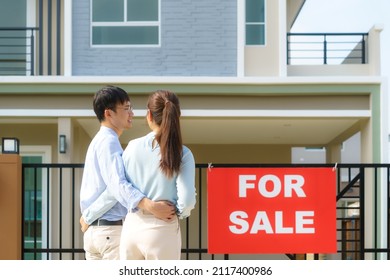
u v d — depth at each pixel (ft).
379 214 25.84
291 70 29.58
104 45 27.89
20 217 15.67
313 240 14.80
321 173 14.94
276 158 39.96
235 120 28.35
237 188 14.84
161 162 9.31
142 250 9.39
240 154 39.83
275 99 26.66
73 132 27.81
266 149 40.01
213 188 14.82
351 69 29.43
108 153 10.15
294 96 26.66
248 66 27.96
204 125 30.50
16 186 15.40
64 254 27.94
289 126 30.94
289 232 14.80
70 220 26.58
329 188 14.90
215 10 27.94
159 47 27.89
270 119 27.55
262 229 14.79
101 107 10.78
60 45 29.12
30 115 26.37
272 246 14.76
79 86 26.20
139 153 9.62
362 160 27.73
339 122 29.12
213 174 14.85
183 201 9.27
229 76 27.40
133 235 9.42
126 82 26.09
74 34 27.84
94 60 27.84
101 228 10.54
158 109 9.54
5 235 15.25
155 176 9.46
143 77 26.03
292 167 14.89
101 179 10.50
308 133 34.12
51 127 31.68
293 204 14.84
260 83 26.21
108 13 28.07
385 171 26.07
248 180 14.85
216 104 26.58
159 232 9.32
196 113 26.48
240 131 33.12
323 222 14.84
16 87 26.12
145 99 26.43
